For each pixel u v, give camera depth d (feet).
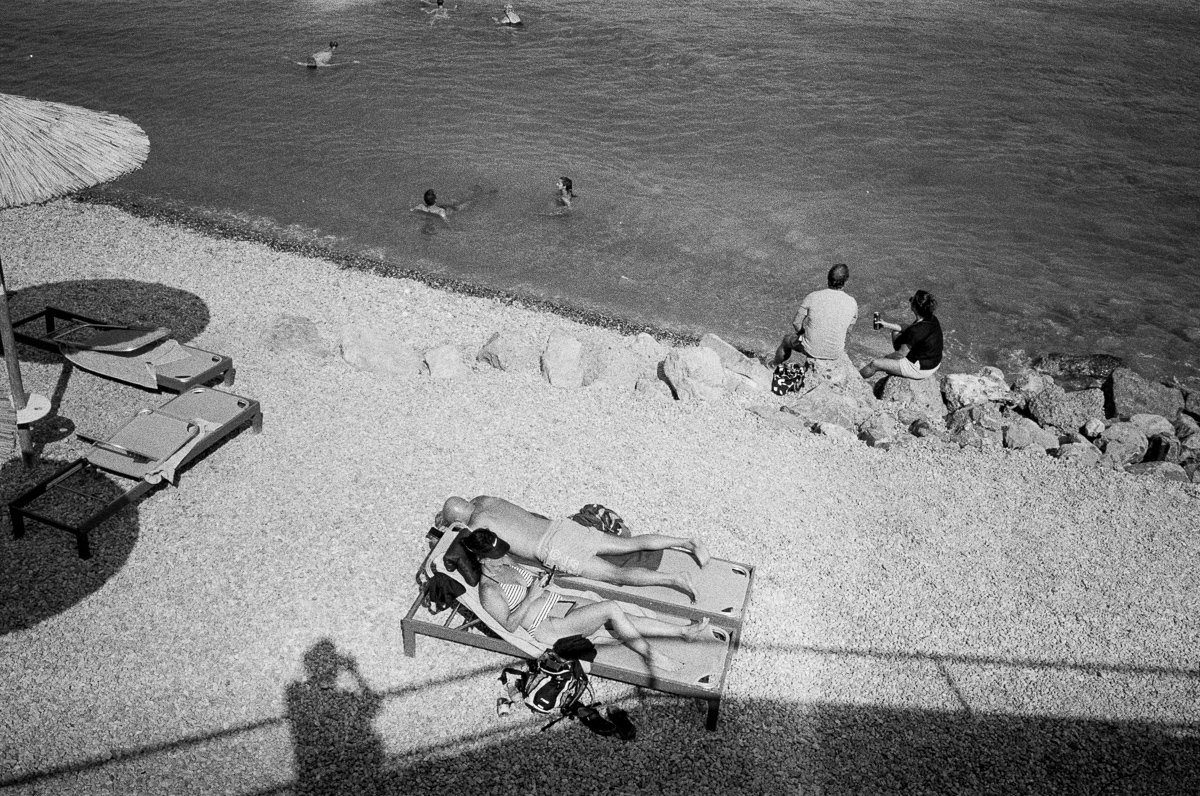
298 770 20.58
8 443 23.24
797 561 27.04
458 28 82.17
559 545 23.35
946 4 93.61
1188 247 53.83
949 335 45.88
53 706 21.67
